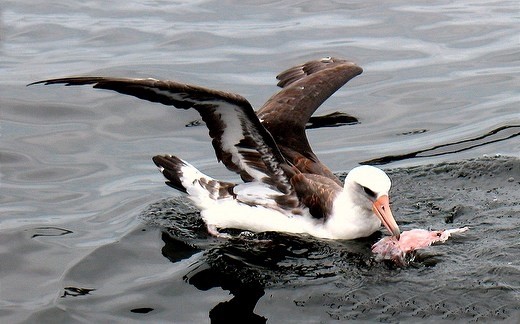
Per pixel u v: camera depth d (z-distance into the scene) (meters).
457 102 16.69
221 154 12.10
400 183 13.38
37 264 11.56
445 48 19.02
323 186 12.12
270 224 12.12
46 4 21.69
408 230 11.90
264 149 11.95
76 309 10.47
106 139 15.43
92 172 14.31
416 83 17.47
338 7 21.39
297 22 20.52
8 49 19.06
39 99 16.66
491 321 9.88
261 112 13.25
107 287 10.95
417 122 15.97
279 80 14.83
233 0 22.00
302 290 10.66
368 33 19.84
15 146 15.07
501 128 15.55
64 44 19.31
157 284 10.95
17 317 10.33
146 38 19.64
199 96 10.84
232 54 18.80
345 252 11.55
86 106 16.50
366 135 15.61
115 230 12.39
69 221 12.74
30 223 12.66
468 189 13.11
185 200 13.20
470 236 11.62
